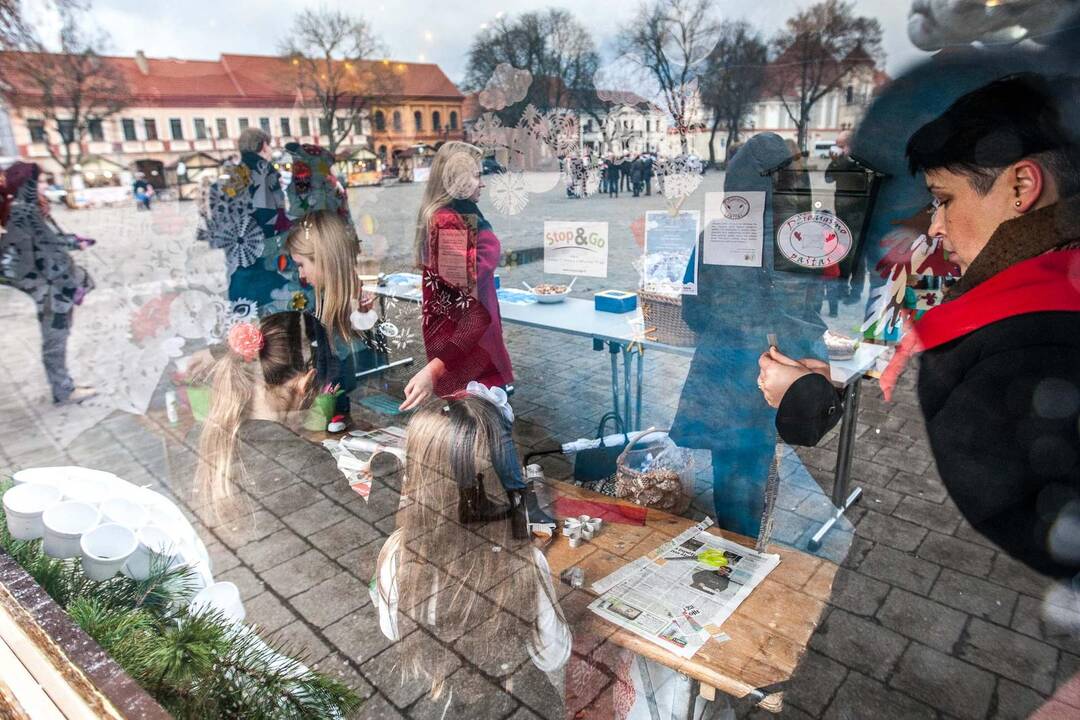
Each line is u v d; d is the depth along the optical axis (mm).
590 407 1409
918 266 986
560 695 937
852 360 1123
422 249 1075
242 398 1164
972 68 734
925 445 1065
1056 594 914
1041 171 610
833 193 1027
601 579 1087
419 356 1113
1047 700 867
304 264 1092
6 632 622
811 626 1000
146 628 808
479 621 995
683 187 1164
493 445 1055
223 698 768
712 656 952
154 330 1149
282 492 1143
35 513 956
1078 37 639
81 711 515
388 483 1102
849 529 1104
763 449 1227
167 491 1126
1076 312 598
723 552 1147
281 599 1033
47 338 1157
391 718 896
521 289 1788
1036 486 625
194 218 1104
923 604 988
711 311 1251
